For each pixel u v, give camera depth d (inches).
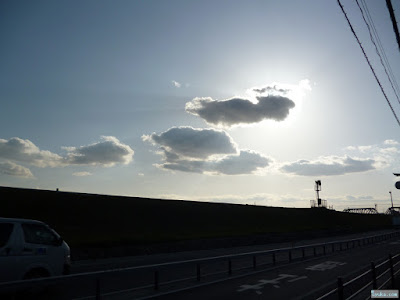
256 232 1711.4
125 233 1246.3
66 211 1334.9
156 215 1632.6
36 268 350.6
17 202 1266.0
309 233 1955.0
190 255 996.6
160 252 1056.2
